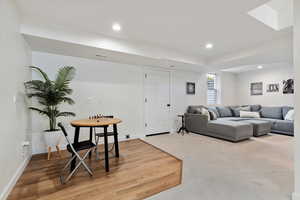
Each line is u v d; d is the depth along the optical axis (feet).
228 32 8.71
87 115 11.45
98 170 7.35
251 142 12.02
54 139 8.87
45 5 6.33
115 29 8.43
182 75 16.76
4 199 5.13
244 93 20.61
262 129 13.85
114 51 9.62
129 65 13.38
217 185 6.00
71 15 7.07
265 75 18.43
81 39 8.48
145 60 11.91
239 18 7.25
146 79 14.38
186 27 8.20
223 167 7.60
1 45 5.05
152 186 5.98
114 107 12.64
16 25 6.44
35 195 5.43
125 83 13.17
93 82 11.69
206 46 10.98
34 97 9.53
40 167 7.70
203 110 15.25
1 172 4.99
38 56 9.76
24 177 6.70
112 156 9.18
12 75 6.02
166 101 15.64
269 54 10.50
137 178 6.60
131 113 13.48
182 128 15.40
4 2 5.27
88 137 11.43
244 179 6.43
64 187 5.93
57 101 8.88
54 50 9.50
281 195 5.31
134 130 13.64
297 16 4.86
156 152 9.86
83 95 11.32
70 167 7.38
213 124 13.66
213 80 20.04
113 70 12.58
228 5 6.27
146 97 14.40
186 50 11.90
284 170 7.23
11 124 5.87
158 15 7.05
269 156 9.01
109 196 5.37
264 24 7.79
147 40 10.00
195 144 11.58
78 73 11.10
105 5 6.31
